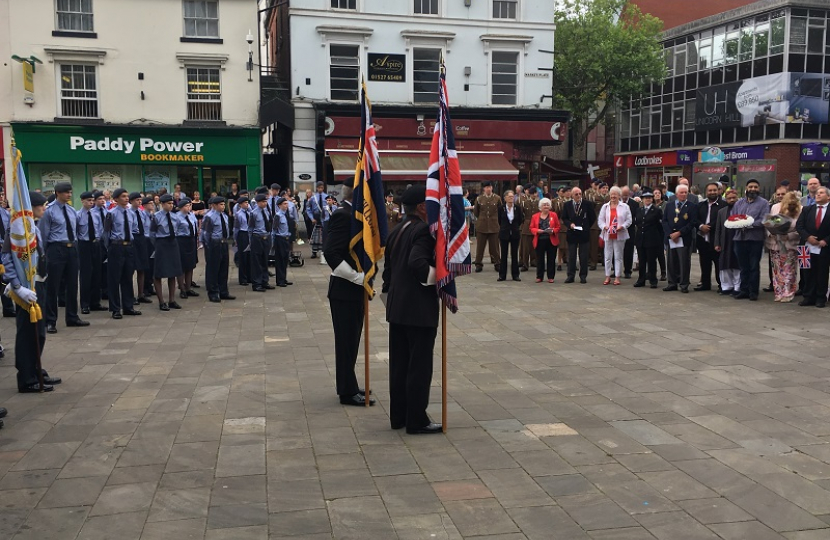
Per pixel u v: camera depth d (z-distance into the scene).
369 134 6.55
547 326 10.34
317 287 15.02
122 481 4.86
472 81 27.95
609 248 14.69
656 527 4.14
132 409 6.53
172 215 12.69
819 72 32.25
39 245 7.99
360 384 7.32
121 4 24.50
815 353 8.38
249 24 25.56
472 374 7.70
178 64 25.09
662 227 14.14
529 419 6.14
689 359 8.21
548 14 28.36
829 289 12.49
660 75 34.91
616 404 6.55
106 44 24.48
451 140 5.68
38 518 4.30
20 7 23.67
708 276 13.67
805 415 6.15
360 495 4.61
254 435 5.79
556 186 34.34
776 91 32.16
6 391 7.21
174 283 12.36
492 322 10.67
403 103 27.38
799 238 11.82
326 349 9.07
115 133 24.62
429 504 4.48
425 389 5.74
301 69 26.48
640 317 10.96
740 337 9.34
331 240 6.56
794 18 31.64
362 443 5.59
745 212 12.34
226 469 5.06
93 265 12.12
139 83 24.86
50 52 23.95
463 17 27.58
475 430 5.87
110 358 8.63
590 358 8.37
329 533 4.11
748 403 6.51
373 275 6.55
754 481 4.78
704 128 36.19
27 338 7.14
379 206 6.58
